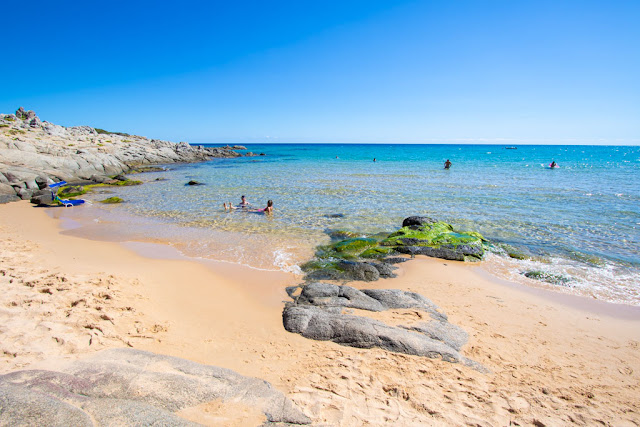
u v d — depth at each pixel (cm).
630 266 1188
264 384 521
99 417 362
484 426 479
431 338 709
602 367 638
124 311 752
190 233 1579
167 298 871
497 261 1237
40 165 3384
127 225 1725
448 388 561
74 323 663
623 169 5088
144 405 399
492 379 590
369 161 7206
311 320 749
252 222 1806
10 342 568
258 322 772
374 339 678
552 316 841
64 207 2203
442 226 1515
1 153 3125
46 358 531
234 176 4175
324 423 457
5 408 334
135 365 503
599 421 499
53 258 1118
